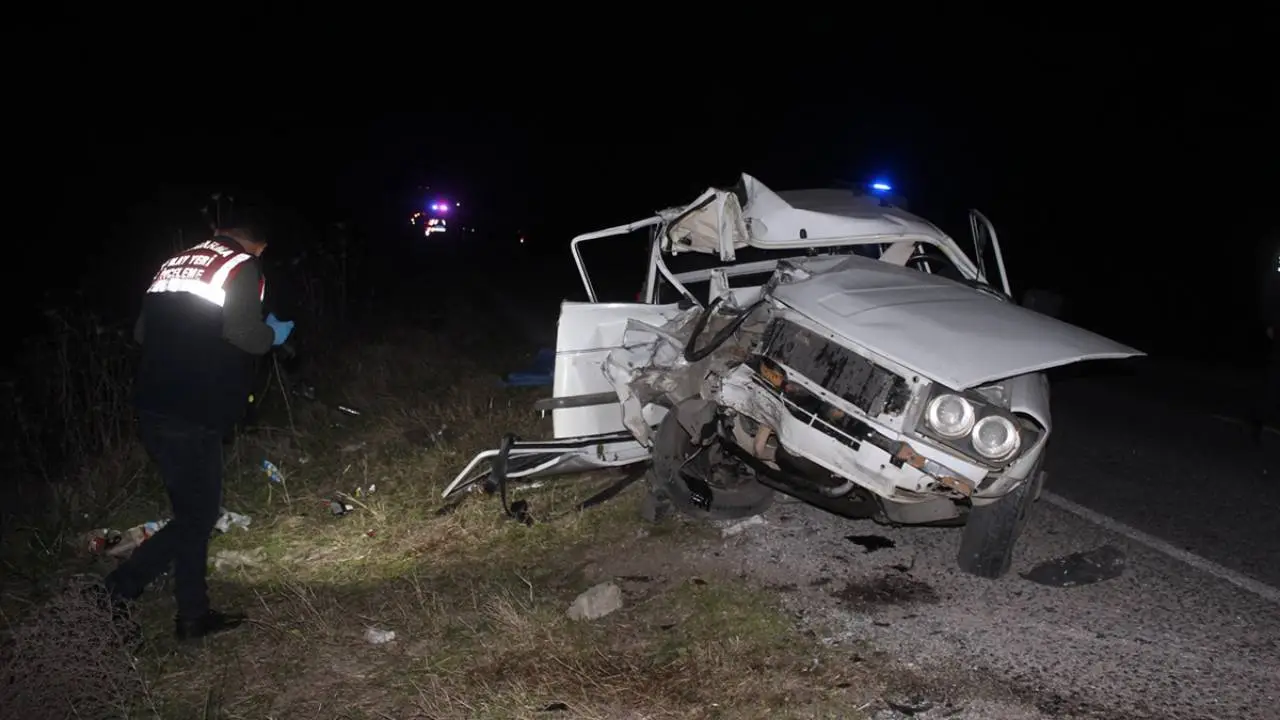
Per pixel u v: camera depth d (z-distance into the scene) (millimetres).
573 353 6141
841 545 5496
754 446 5328
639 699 3932
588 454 6145
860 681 4055
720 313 5586
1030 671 4164
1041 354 4684
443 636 4516
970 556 5070
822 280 5422
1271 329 7867
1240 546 5605
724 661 4188
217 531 5891
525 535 5719
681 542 5551
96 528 5969
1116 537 5727
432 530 5840
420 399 8992
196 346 4488
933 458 4590
